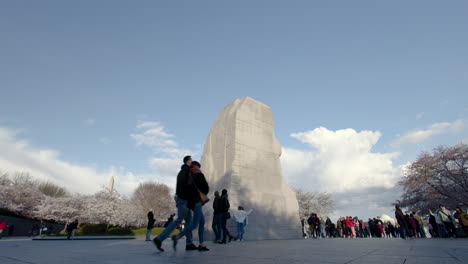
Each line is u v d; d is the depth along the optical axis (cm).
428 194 2728
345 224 1978
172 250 570
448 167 2631
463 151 2548
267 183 1501
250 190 1388
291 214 1512
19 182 4338
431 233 1603
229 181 1352
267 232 1358
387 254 434
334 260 361
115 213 2914
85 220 3316
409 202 2934
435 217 1467
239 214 1116
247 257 409
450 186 2606
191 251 539
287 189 1592
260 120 1614
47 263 341
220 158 1524
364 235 2127
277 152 1636
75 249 607
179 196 540
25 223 3781
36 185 5022
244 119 1526
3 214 3550
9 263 341
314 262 340
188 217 549
